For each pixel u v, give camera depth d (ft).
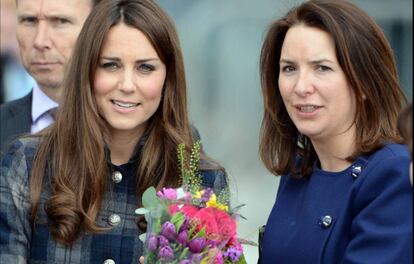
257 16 109.81
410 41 109.81
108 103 48.67
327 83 43.96
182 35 110.22
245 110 110.52
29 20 62.49
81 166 48.96
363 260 41.78
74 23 62.23
